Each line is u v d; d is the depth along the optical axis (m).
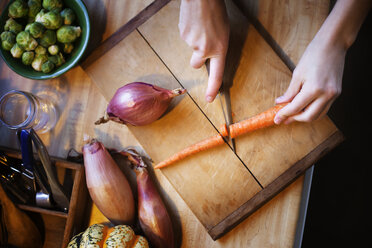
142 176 0.64
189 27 0.57
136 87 0.61
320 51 0.57
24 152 0.59
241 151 0.63
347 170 0.74
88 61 0.66
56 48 0.63
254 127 0.62
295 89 0.60
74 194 0.62
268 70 0.63
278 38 0.65
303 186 0.64
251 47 0.64
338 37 0.56
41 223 0.67
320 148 0.62
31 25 0.61
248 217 0.64
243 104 0.64
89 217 0.66
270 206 0.64
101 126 0.68
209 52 0.58
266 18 0.65
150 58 0.66
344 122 0.75
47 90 0.69
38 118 0.66
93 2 0.69
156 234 0.62
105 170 0.62
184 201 0.64
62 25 0.63
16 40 0.62
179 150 0.64
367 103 0.75
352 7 0.55
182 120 0.64
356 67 0.75
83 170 0.63
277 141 0.63
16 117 0.68
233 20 0.64
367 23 0.74
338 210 0.74
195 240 0.65
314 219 0.74
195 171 0.64
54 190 0.61
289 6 0.65
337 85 0.57
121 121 0.64
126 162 0.67
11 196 0.63
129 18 0.68
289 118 0.61
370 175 0.74
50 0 0.62
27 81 0.70
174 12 0.65
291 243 0.63
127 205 0.63
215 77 0.60
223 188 0.63
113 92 0.66
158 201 0.63
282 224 0.63
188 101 0.64
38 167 0.61
